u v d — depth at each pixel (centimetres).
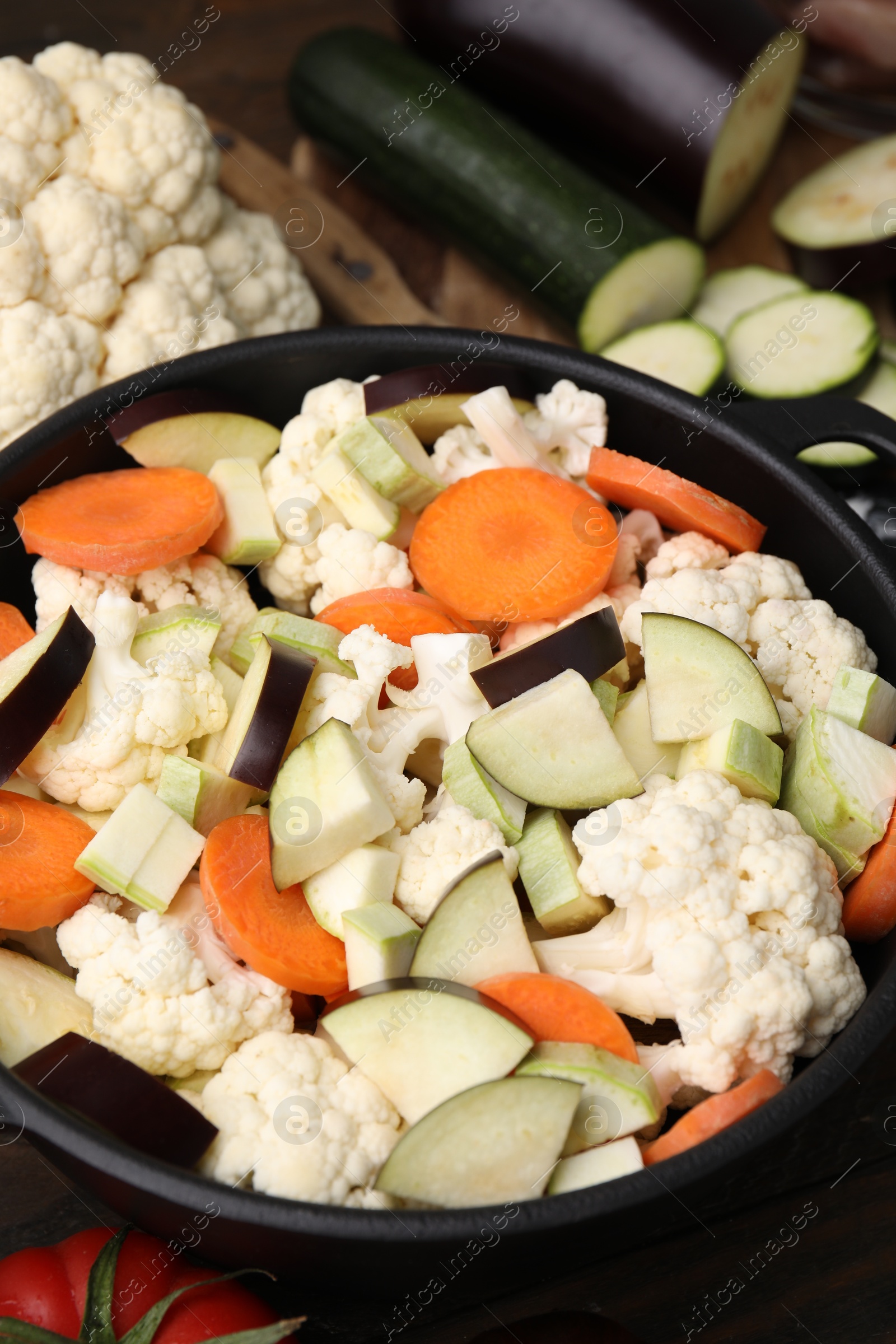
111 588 56
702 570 57
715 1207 56
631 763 55
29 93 60
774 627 57
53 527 56
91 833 55
